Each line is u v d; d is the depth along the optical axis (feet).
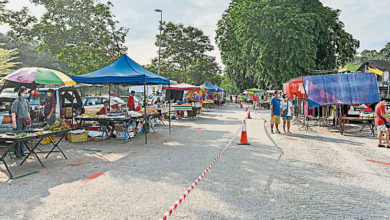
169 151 27.25
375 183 17.70
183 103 64.80
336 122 48.03
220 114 78.84
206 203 14.17
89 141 33.01
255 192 15.88
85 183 17.34
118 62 37.35
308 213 13.14
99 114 36.14
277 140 34.32
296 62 78.79
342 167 21.54
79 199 14.69
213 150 27.84
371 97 40.01
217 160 23.66
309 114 54.13
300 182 17.80
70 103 38.75
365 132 41.83
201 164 22.11
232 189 16.34
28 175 19.06
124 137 32.50
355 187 16.93
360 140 34.47
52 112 31.86
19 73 27.17
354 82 40.93
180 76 177.06
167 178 18.38
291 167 21.44
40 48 82.53
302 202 14.49
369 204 14.33
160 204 14.07
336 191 16.21
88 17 81.76
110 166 21.44
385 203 14.47
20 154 24.22
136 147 29.35
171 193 15.61
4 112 29.22
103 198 14.84
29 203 14.14
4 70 97.35
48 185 16.96
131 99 43.93
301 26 75.87
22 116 24.90
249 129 45.27
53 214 12.82
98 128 35.12
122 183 17.33
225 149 28.45
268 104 111.45
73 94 39.40
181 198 14.24
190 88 73.51
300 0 86.02
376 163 22.88
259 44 83.35
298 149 28.60
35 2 75.92
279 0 83.35
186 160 23.48
